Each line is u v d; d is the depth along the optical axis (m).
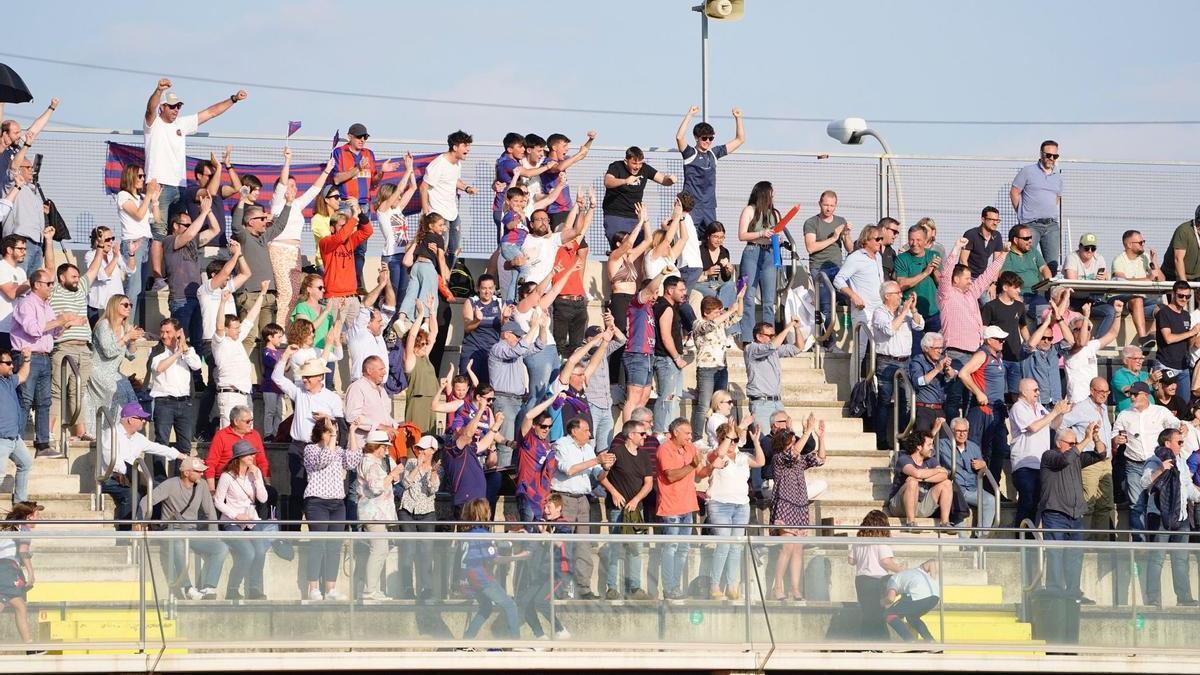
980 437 68.00
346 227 69.88
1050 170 81.94
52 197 78.50
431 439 60.06
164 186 74.69
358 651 53.28
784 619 55.31
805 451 65.31
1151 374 71.31
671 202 81.00
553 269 70.88
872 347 69.88
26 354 62.81
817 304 76.19
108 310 64.00
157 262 73.56
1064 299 72.25
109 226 78.88
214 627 52.69
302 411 62.59
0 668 51.47
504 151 80.00
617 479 60.19
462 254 79.38
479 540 54.09
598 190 81.50
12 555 51.75
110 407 63.69
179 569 52.66
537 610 54.25
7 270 66.25
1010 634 56.03
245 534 53.00
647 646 54.66
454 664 53.62
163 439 64.12
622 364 70.62
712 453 60.19
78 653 52.00
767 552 55.44
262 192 79.69
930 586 55.88
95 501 59.62
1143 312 78.56
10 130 71.75
